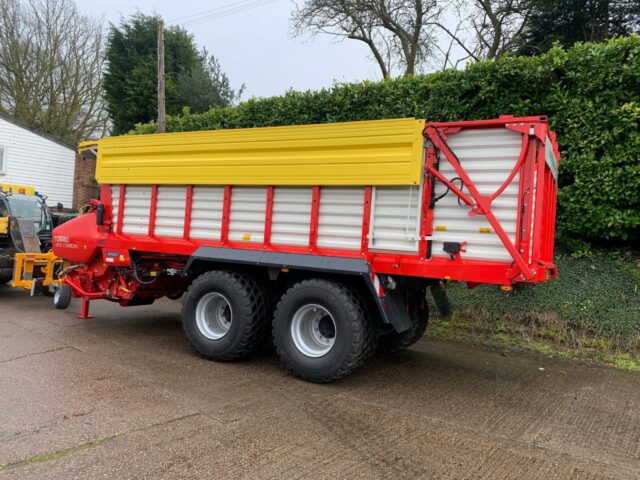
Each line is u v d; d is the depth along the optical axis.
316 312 4.91
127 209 6.42
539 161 4.11
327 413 4.07
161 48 14.41
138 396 4.27
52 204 20.80
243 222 5.42
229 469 3.07
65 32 25.92
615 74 6.61
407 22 18.31
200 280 5.50
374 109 8.54
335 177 4.77
